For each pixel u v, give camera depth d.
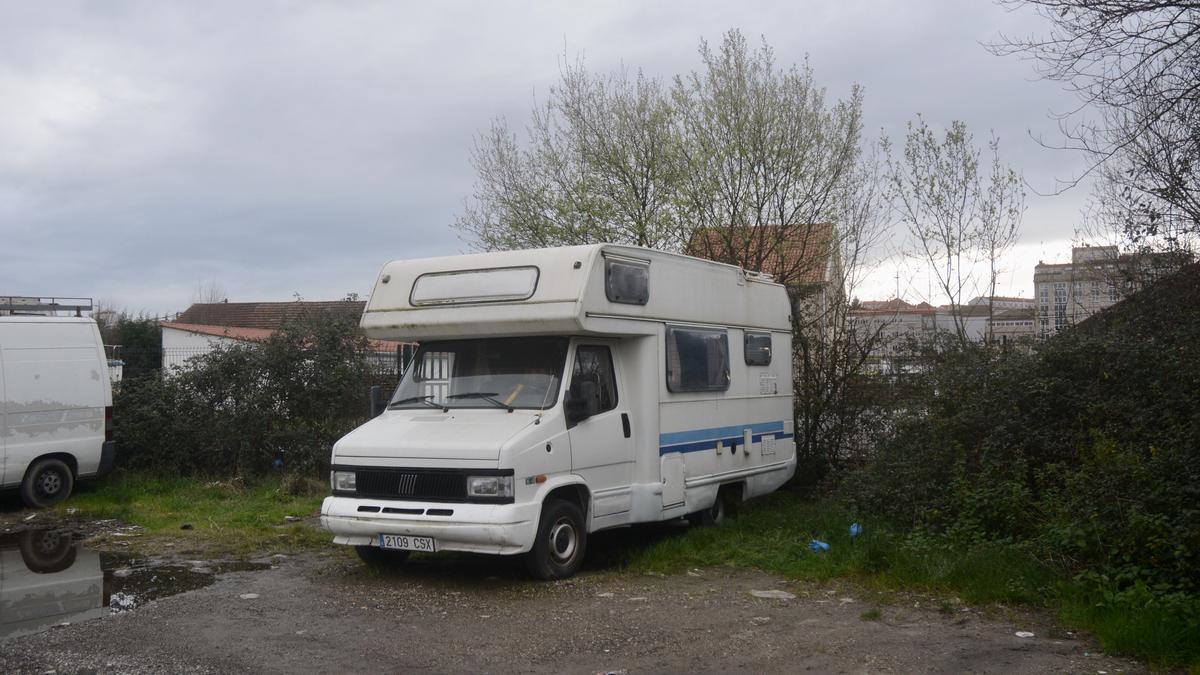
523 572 8.77
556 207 17.50
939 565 8.21
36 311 16.17
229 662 6.09
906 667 5.96
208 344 17.61
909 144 14.55
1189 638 6.05
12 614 7.42
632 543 10.40
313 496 14.01
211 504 13.12
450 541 8.01
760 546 9.77
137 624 7.05
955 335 12.98
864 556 8.70
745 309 11.73
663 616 7.25
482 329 8.90
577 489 8.84
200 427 15.18
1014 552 8.18
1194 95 8.32
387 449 8.38
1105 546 7.60
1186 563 7.00
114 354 18.17
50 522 11.99
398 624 7.03
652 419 9.63
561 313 8.48
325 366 15.58
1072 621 6.79
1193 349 9.18
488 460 7.91
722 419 10.98
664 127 16.83
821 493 13.45
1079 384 9.72
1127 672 5.80
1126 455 8.22
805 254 15.20
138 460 15.38
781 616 7.26
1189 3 8.14
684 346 10.27
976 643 6.46
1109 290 12.65
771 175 15.27
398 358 16.09
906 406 11.59
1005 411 9.74
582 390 8.70
